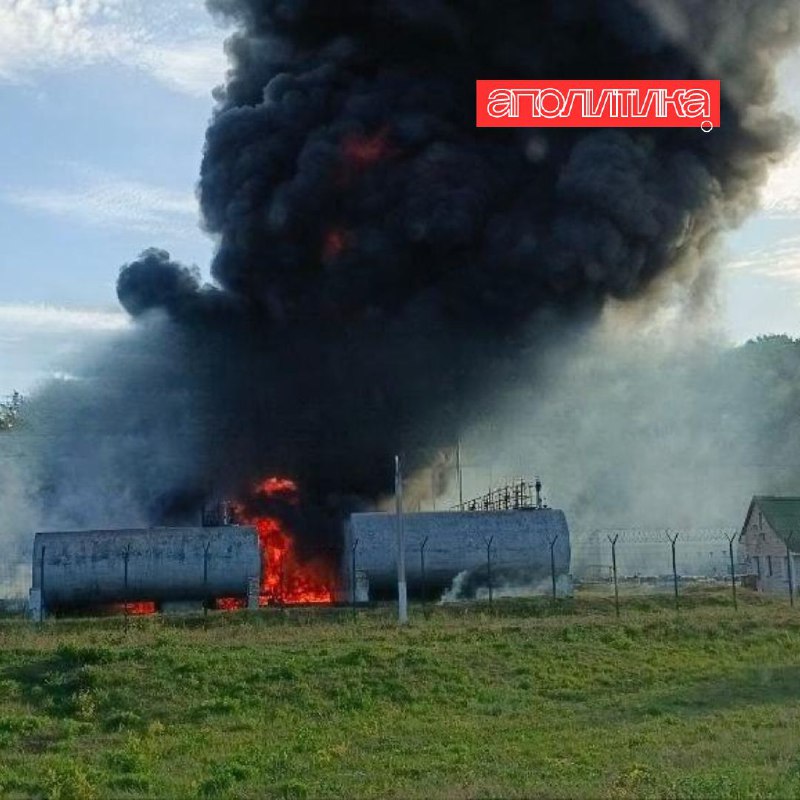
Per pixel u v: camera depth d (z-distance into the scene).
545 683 30.47
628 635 36.03
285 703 28.11
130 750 23.56
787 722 24.59
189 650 31.91
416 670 30.86
